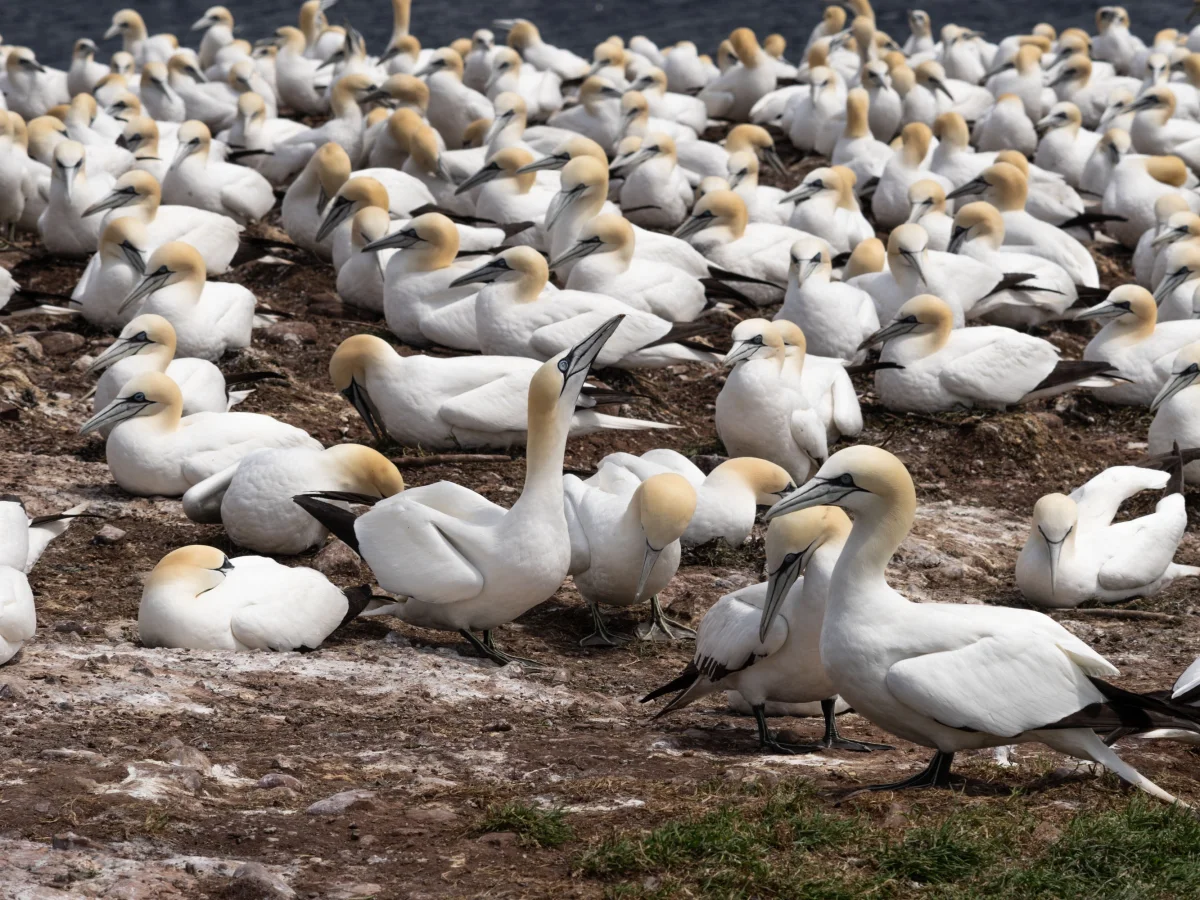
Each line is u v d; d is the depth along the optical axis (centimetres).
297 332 2145
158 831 841
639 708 1199
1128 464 1947
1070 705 927
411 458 1725
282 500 1448
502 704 1163
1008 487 1867
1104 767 999
